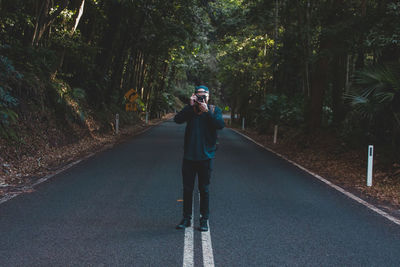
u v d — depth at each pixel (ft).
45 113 43.04
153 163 35.19
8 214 17.75
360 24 36.91
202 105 15.96
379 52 34.04
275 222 17.56
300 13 58.59
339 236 15.78
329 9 50.80
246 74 116.78
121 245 14.23
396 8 31.19
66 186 24.23
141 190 23.63
